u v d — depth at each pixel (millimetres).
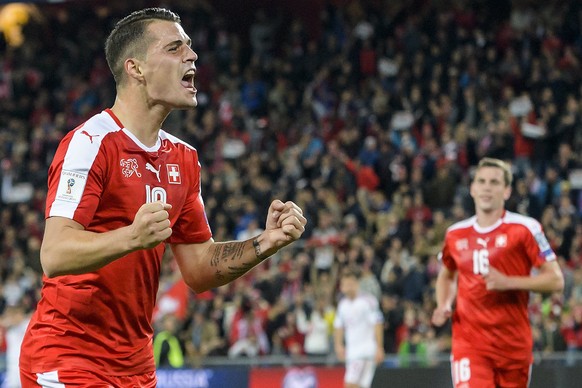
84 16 59875
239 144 45969
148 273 9820
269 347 32875
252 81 52344
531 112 42875
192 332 33281
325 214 37938
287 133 48344
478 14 51531
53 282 9648
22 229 44281
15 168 47250
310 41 55531
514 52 48531
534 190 38688
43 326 9648
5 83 55969
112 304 9625
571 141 41344
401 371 28078
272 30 56719
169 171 9938
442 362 28031
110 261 8656
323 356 30844
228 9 60375
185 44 9695
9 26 61156
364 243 36969
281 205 9680
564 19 48750
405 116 44812
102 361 9648
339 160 42438
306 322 33250
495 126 41500
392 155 42250
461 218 35938
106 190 9469
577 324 30484
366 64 50656
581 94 45562
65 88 55531
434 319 17609
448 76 46531
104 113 9727
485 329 16984
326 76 50500
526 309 17047
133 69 9633
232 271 10109
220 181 41719
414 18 51188
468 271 17297
